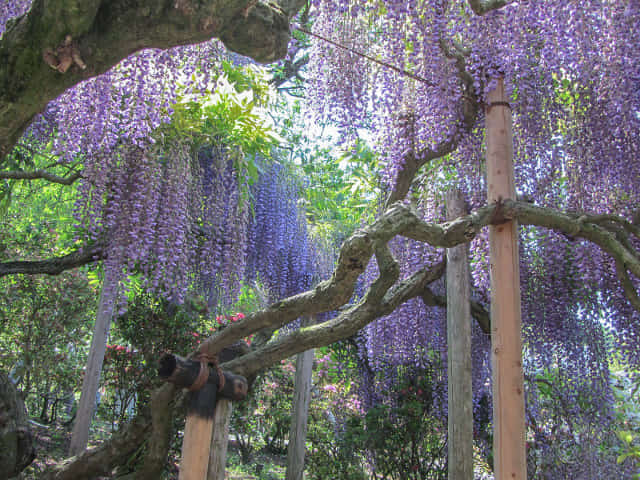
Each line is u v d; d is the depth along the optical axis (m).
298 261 5.68
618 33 2.77
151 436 3.14
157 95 2.64
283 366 8.13
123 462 3.82
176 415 3.23
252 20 1.86
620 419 4.97
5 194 4.35
